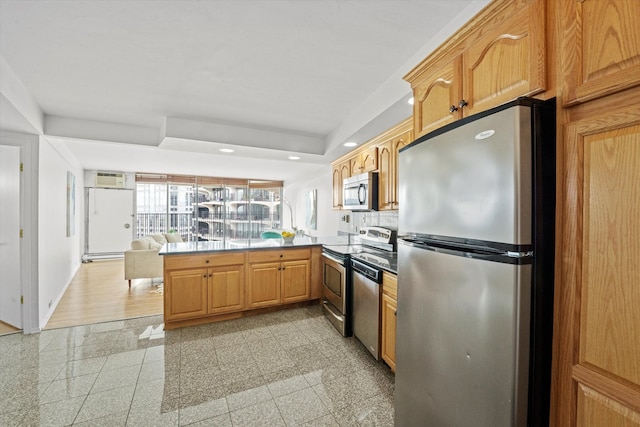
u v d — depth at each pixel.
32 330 2.73
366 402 1.79
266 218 8.11
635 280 0.67
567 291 0.82
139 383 1.96
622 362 0.70
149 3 1.35
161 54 1.79
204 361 2.26
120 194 6.56
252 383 1.98
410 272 1.32
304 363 2.24
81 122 2.95
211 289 3.02
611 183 0.72
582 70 0.80
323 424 1.61
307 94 2.37
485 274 0.94
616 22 0.72
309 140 3.57
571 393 0.82
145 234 6.85
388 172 2.59
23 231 2.70
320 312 3.37
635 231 0.67
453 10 1.41
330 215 5.08
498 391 0.90
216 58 1.84
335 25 1.51
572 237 0.81
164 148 3.37
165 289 2.84
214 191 7.58
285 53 1.78
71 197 4.61
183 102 2.54
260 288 3.25
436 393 1.16
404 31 1.57
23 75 2.05
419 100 1.59
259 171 6.27
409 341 1.33
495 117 0.90
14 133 2.67
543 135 0.87
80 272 5.24
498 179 0.89
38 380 1.98
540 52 0.94
